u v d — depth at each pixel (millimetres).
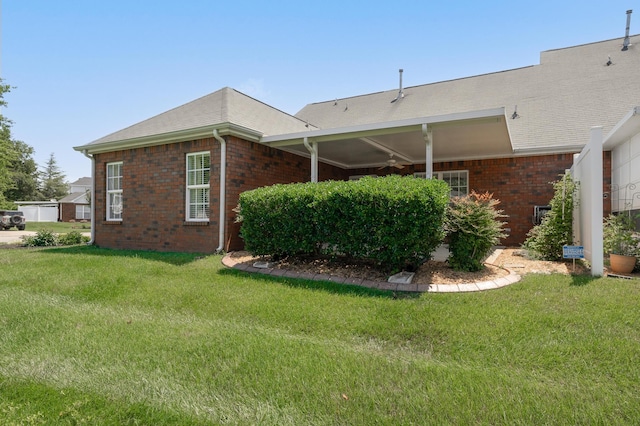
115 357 3105
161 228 9711
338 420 2164
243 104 10602
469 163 11398
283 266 6703
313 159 8797
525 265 6742
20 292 5359
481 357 3006
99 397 2447
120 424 2146
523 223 10617
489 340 3283
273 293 5000
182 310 4492
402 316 3961
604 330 3402
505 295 4648
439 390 2467
